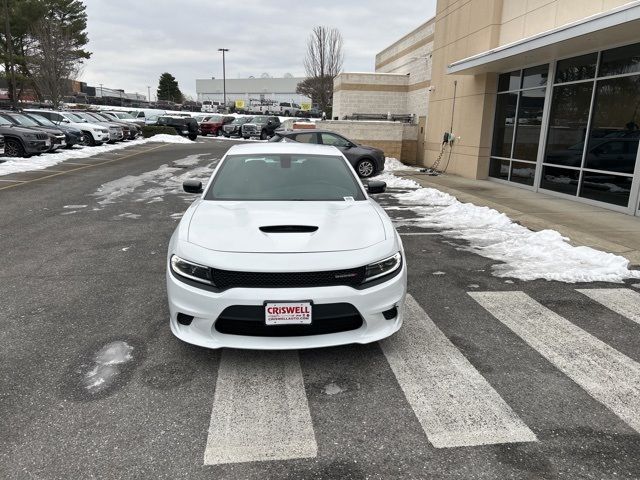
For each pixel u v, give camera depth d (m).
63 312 4.42
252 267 3.18
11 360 3.54
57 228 7.77
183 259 3.39
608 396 3.15
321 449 2.63
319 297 3.17
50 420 2.85
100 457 2.55
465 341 3.90
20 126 18.11
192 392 3.15
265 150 5.32
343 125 19.67
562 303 4.73
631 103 8.86
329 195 4.57
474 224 8.35
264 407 3.00
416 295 4.92
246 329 3.29
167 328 4.10
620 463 2.54
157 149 24.31
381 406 3.03
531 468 2.50
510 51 10.92
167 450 2.61
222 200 4.41
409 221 8.62
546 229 7.50
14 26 40.19
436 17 17.77
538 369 3.48
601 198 9.70
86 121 25.22
